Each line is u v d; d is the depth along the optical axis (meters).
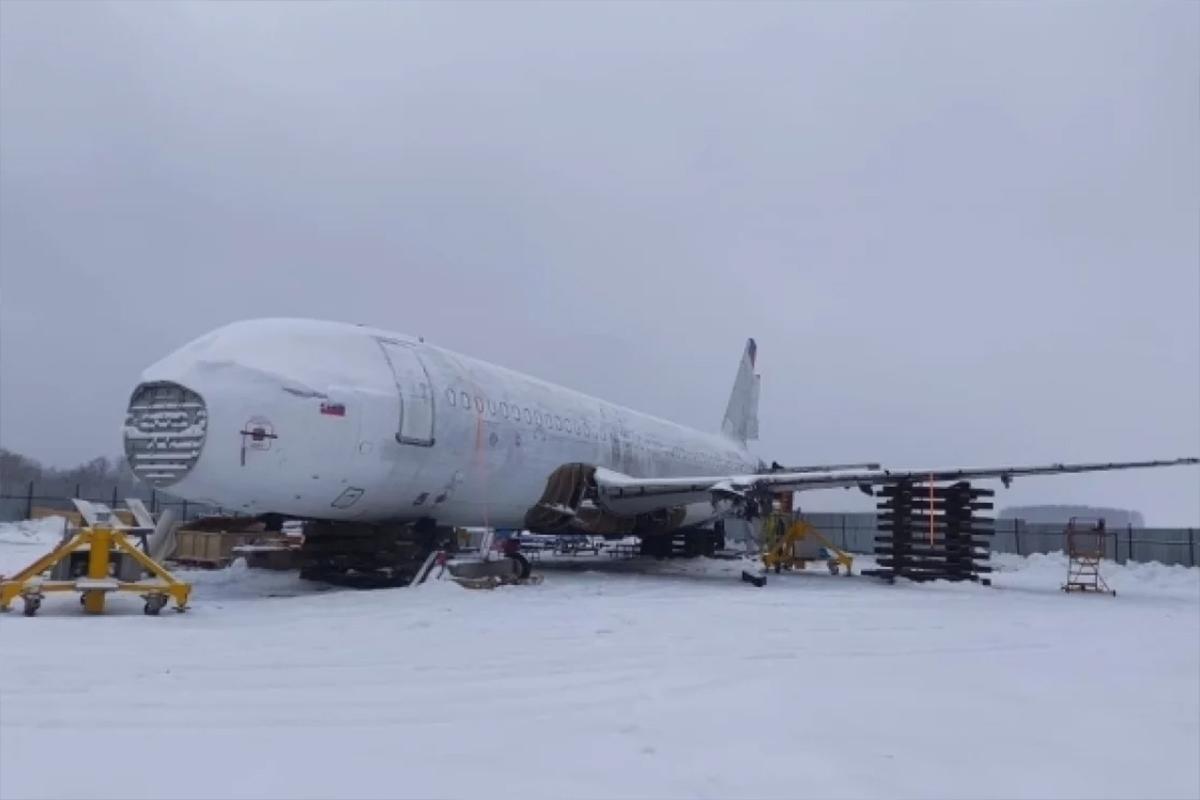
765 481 21.27
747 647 10.20
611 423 24.19
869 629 12.42
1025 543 42.78
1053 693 7.93
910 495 24.48
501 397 19.22
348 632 10.30
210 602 13.21
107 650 8.39
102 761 4.86
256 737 5.55
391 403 15.88
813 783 5.03
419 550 17.72
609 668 8.48
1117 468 22.61
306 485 14.84
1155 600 20.53
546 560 30.45
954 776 5.27
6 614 11.02
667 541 33.53
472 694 7.14
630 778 4.98
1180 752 5.95
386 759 5.17
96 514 11.85
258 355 14.57
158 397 14.26
